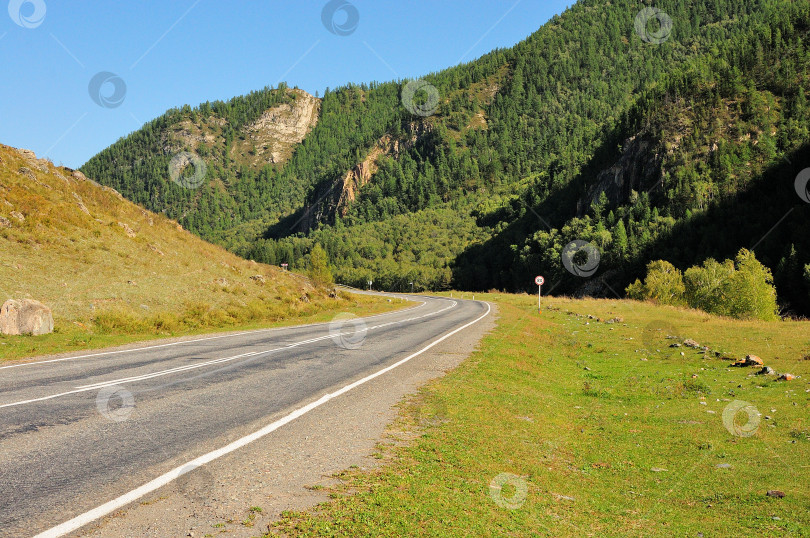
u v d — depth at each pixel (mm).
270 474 4590
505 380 11594
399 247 194625
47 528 3307
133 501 3824
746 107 156125
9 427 5629
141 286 22094
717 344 19828
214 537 3322
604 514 5477
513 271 132000
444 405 8227
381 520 3867
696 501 6176
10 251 19516
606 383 13602
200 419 6348
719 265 48531
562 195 186750
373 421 6848
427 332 20203
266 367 10633
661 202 135125
